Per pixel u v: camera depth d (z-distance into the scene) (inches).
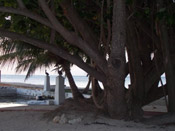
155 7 323.0
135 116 299.9
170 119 285.3
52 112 331.0
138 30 358.3
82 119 290.2
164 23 294.8
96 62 300.0
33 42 297.3
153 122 288.5
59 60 446.3
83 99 360.5
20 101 775.1
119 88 284.2
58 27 283.1
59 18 380.2
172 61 301.9
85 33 312.5
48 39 417.4
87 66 308.5
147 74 342.0
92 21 380.2
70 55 304.8
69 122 287.7
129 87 334.0
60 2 301.1
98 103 335.9
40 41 300.0
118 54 278.7
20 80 3046.3
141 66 323.9
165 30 296.4
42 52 494.3
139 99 318.3
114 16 279.4
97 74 308.0
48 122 301.0
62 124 286.2
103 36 336.2
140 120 298.0
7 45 506.9
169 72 297.3
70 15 306.5
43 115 342.6
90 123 282.5
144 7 319.0
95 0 344.5
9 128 277.9
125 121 285.1
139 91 319.9
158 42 328.8
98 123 280.8
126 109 292.5
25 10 285.4
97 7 358.6
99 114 298.2
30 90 932.6
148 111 475.5
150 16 328.5
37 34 407.2
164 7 278.2
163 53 301.4
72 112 308.2
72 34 289.9
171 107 295.6
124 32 279.6
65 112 312.5
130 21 314.2
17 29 359.6
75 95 434.0
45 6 272.8
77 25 308.7
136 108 306.3
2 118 346.9
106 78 298.2
